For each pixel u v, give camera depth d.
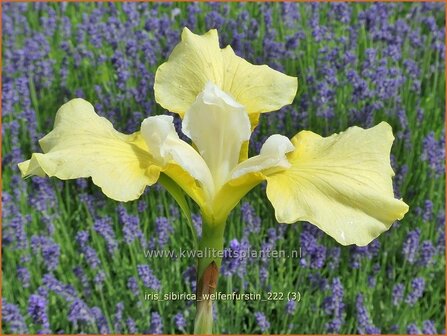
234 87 0.21
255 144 0.35
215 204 0.20
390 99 0.37
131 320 0.30
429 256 0.32
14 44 0.46
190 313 0.32
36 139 0.38
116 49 0.42
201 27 0.46
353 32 0.41
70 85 0.44
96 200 0.35
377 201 0.18
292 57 0.40
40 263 0.34
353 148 0.19
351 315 0.32
